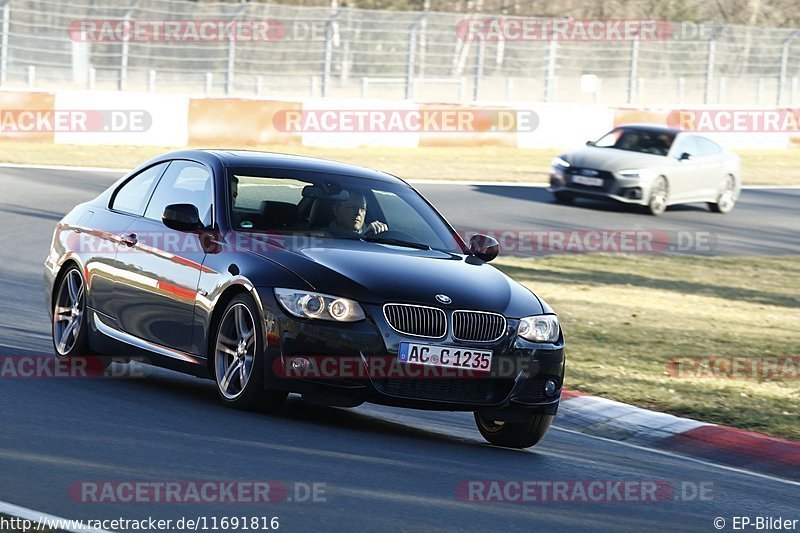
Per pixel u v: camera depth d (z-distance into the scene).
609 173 63.09
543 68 97.69
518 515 14.86
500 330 19.48
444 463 17.70
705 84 106.06
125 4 91.69
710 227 62.06
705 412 25.17
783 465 21.75
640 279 45.47
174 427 17.97
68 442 16.39
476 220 56.34
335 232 21.20
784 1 136.25
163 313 21.31
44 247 41.47
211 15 91.38
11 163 61.84
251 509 13.75
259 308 19.14
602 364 29.55
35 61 87.75
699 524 15.66
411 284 19.38
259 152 23.38
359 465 16.69
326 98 87.00
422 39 94.38
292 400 22.11
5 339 26.22
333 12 93.75
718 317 38.84
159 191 22.91
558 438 22.16
